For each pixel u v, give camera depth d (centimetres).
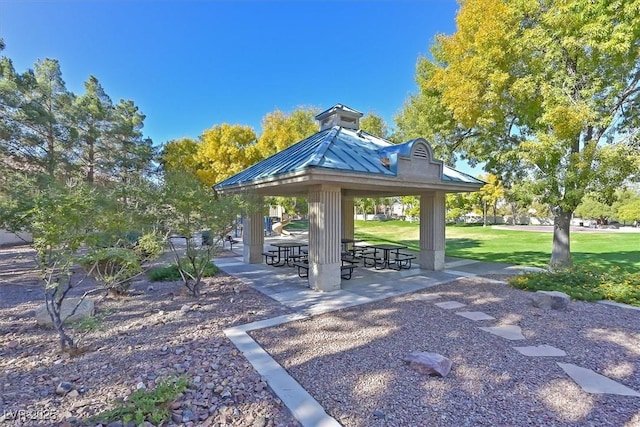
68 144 1892
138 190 633
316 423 262
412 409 286
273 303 655
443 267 1063
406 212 4328
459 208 3978
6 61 1597
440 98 1323
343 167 699
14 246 1750
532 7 891
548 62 896
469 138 1345
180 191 659
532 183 972
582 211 3994
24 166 1634
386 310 603
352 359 390
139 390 290
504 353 403
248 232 1180
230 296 710
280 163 890
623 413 277
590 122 815
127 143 2377
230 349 417
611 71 859
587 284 712
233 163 2483
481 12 962
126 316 564
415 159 830
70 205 391
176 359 385
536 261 1252
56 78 1902
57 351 411
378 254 1438
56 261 406
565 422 265
